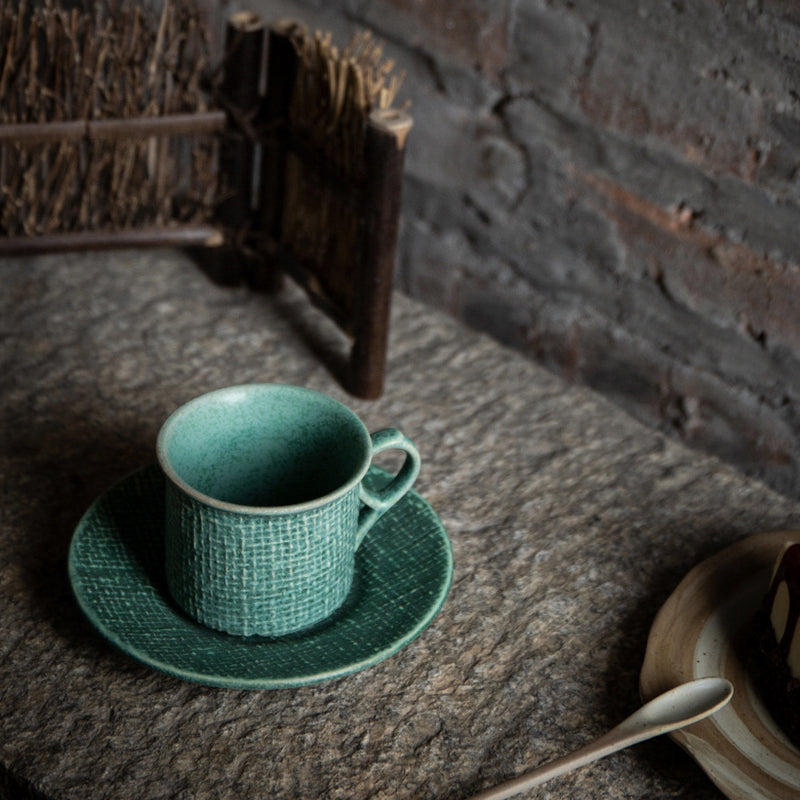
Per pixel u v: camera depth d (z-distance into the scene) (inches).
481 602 37.4
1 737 34.2
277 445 35.8
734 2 38.6
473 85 43.6
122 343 43.3
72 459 39.8
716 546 39.2
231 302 45.3
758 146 39.5
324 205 42.4
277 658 34.0
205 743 34.4
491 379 43.8
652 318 42.8
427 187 45.7
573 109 42.1
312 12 45.7
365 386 42.3
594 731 35.1
